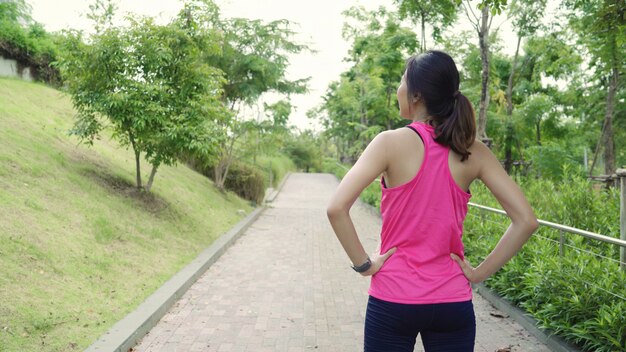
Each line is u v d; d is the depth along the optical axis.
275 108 17.41
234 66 16.45
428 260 1.62
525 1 14.50
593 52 13.49
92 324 4.25
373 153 1.63
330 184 33.94
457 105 1.67
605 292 3.93
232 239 10.09
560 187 8.02
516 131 20.17
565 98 21.55
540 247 5.22
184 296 5.92
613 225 6.32
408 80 1.75
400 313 1.59
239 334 4.61
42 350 3.57
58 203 6.71
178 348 4.20
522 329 4.63
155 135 8.95
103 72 8.73
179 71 9.38
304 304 5.70
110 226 7.05
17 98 11.83
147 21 8.96
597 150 19.83
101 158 10.51
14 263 4.70
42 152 8.36
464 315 1.62
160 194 10.33
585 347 3.77
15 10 15.42
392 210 1.65
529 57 21.64
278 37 16.48
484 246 6.22
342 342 4.44
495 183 1.71
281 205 19.81
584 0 11.38
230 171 18.31
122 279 5.64
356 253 1.60
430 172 1.62
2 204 5.69
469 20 11.53
